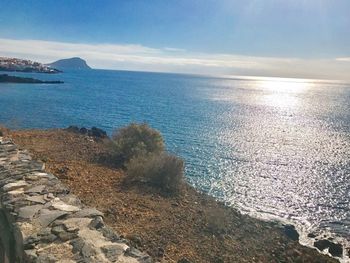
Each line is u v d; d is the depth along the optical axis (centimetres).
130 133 1449
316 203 1431
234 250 783
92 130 1994
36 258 373
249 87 17300
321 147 2662
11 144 873
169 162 1113
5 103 3991
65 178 983
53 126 2689
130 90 8719
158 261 630
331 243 1038
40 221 455
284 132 3425
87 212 489
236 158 2102
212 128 3312
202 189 1490
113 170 1188
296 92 14750
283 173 1847
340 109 6644
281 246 899
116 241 416
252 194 1478
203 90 11031
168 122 3497
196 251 718
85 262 366
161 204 934
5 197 532
